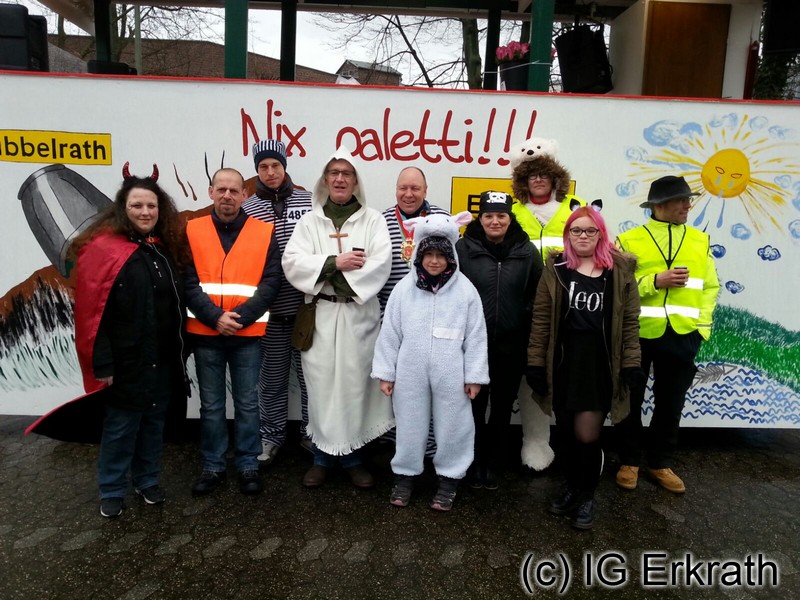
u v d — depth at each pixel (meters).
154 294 2.79
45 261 3.72
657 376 3.34
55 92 3.57
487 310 3.09
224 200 2.98
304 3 6.25
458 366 2.96
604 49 6.07
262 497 3.19
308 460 3.68
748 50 5.88
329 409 3.14
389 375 3.01
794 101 3.66
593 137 3.71
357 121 3.66
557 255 2.92
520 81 4.97
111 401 2.80
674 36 5.81
